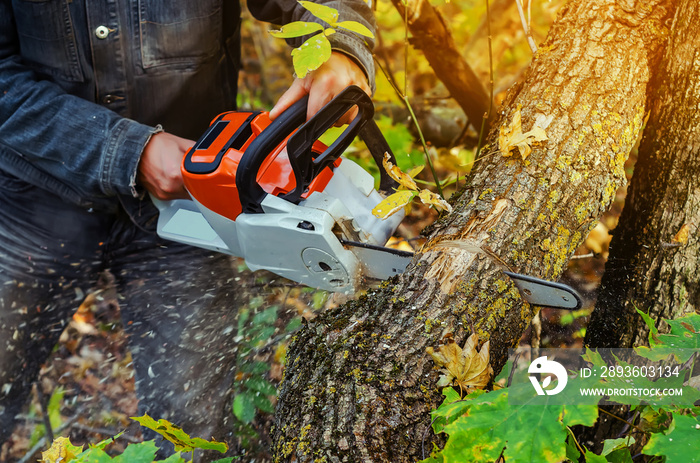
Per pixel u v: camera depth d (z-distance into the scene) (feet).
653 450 2.84
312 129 4.72
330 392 3.51
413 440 3.33
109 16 6.03
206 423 6.79
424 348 3.65
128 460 3.34
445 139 10.82
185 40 6.38
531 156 4.70
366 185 5.22
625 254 5.14
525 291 4.13
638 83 5.17
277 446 3.56
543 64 5.44
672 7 5.33
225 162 4.92
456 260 4.08
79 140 5.83
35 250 6.66
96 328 8.52
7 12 6.04
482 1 12.08
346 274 4.77
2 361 6.50
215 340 7.03
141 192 6.19
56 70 6.18
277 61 13.50
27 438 7.32
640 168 5.11
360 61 5.73
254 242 4.99
